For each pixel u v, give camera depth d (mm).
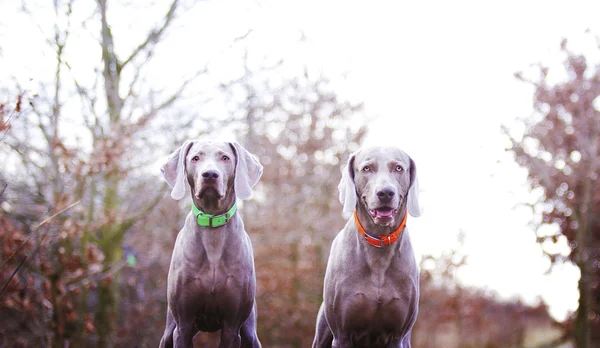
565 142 15523
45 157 11555
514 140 14992
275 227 18688
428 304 24250
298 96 19672
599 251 15781
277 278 18656
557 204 15398
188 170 5930
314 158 19859
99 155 10352
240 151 6094
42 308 10391
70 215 10469
